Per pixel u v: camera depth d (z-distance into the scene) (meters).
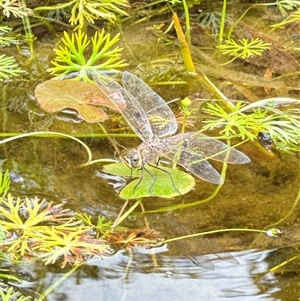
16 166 0.81
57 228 0.77
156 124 0.83
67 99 0.85
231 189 0.81
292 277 0.76
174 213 0.79
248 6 0.97
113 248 0.77
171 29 0.94
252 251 0.77
